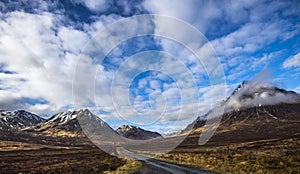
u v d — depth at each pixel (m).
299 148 52.78
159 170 26.62
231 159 32.91
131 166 34.25
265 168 22.67
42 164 47.88
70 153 87.75
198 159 37.22
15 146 141.75
